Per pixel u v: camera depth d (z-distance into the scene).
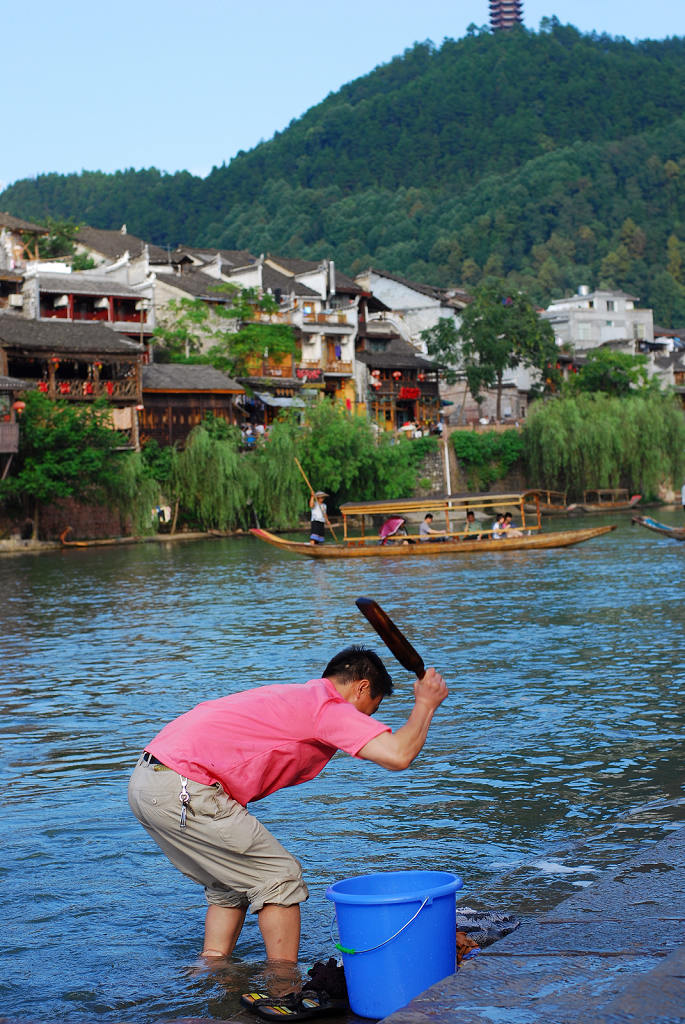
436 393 81.00
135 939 6.03
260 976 5.21
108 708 13.03
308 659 16.25
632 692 12.64
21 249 73.12
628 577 26.91
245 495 54.03
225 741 5.21
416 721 5.01
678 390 98.50
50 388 50.06
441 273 183.50
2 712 13.00
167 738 5.32
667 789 8.65
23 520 47.81
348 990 4.77
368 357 77.19
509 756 9.95
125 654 17.44
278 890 5.31
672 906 5.26
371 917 4.64
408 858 7.27
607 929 4.99
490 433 71.69
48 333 51.91
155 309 66.06
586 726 11.01
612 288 185.00
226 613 22.66
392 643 4.93
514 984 4.29
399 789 9.02
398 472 62.81
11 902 6.76
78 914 6.50
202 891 6.84
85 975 5.53
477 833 7.76
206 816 5.20
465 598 23.64
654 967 4.06
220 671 15.44
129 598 26.30
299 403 65.31
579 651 15.80
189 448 53.09
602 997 3.97
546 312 107.00
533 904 5.95
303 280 76.94
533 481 70.81
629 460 69.56
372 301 82.19
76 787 9.52
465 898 6.17
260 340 65.75
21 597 27.28
